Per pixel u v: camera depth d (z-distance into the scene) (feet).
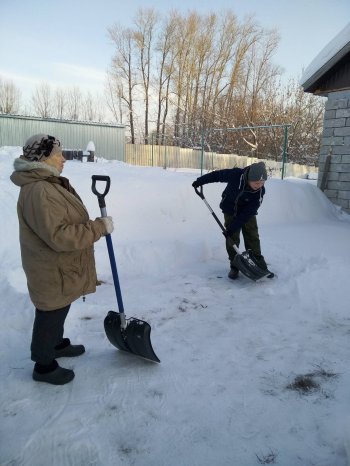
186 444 6.25
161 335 9.86
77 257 7.36
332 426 6.53
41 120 58.59
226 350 9.15
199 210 20.57
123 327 8.46
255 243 13.96
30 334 9.70
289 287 12.85
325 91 26.45
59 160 7.13
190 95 106.93
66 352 8.73
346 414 6.81
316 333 10.01
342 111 25.76
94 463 5.87
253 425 6.66
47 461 5.89
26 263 7.11
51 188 6.71
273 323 10.59
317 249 16.69
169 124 111.04
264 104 85.56
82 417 6.82
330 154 26.76
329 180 27.04
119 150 65.41
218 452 6.09
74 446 6.15
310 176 56.65
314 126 81.05
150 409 7.06
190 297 12.34
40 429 6.51
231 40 100.58
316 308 11.50
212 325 10.46
